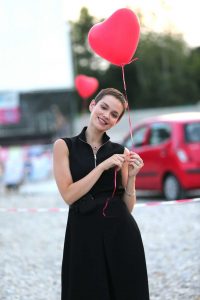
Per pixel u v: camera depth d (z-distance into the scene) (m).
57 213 10.80
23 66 18.33
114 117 3.73
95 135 3.78
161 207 10.77
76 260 3.65
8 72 18.31
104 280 3.63
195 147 11.14
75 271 3.65
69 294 3.69
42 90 18.45
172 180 11.33
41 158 16.30
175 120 11.59
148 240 8.09
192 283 5.89
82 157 3.71
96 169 3.59
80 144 3.75
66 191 3.64
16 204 12.41
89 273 3.64
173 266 6.61
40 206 11.92
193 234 8.17
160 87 63.25
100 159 3.72
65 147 3.72
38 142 18.95
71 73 18.41
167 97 63.16
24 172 15.75
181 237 8.07
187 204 10.90
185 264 6.61
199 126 11.43
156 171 11.74
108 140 3.81
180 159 11.08
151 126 12.09
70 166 3.70
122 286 3.66
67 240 3.76
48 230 9.20
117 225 3.68
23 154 15.67
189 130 11.33
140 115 42.38
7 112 18.72
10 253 7.65
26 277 6.45
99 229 3.65
